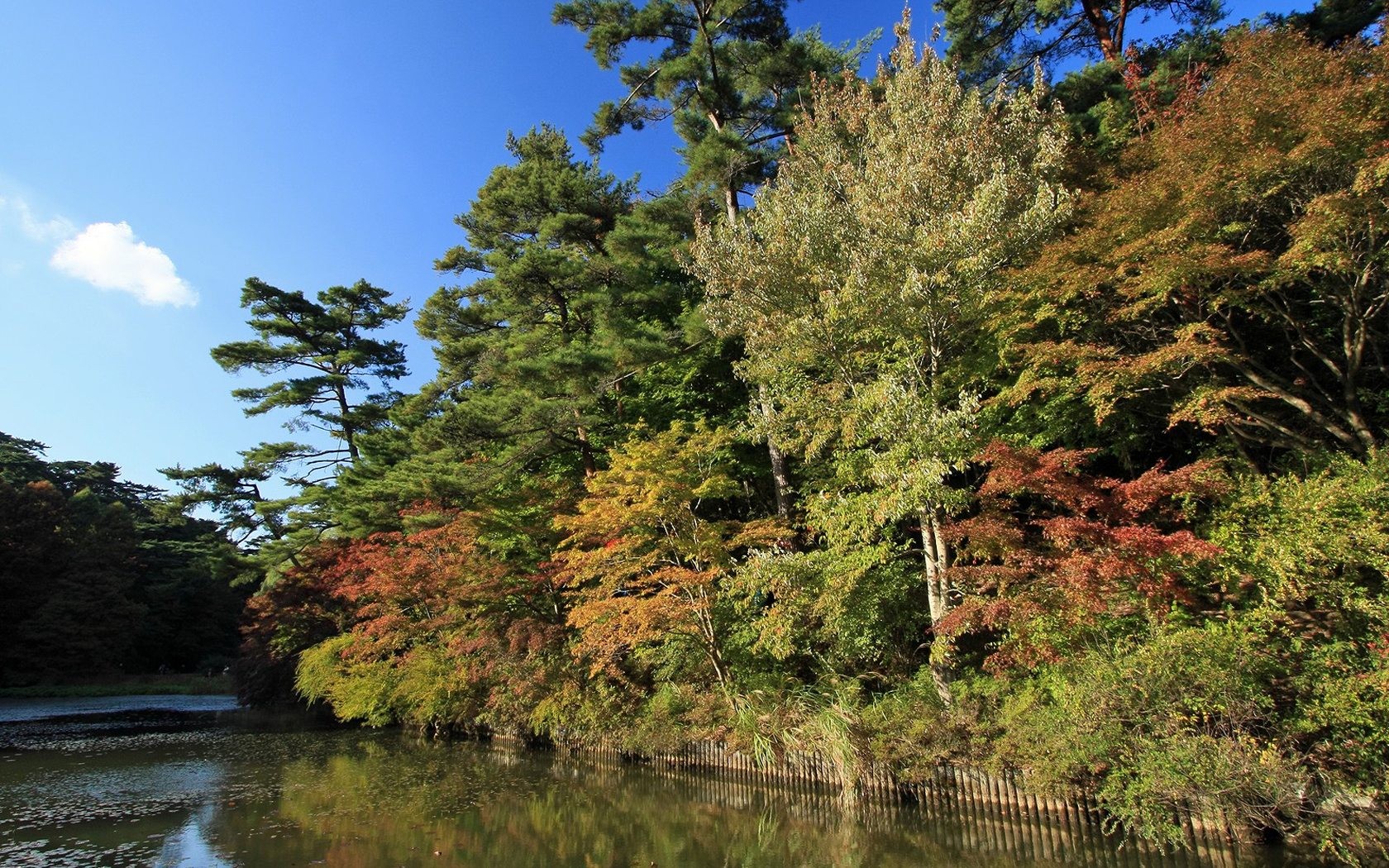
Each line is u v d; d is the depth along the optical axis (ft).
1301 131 31.42
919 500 36.27
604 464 71.67
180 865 31.42
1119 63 56.90
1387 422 38.19
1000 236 35.58
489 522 62.64
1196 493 31.22
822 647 49.11
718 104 68.49
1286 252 33.42
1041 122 43.45
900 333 39.17
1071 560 30.17
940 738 35.29
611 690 54.19
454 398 82.38
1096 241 36.65
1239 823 26.02
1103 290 39.45
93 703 126.72
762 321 41.32
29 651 144.25
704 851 32.40
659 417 70.59
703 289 71.82
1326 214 29.84
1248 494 31.22
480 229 77.82
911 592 47.03
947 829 33.32
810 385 43.73
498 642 59.31
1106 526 30.58
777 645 41.39
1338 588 27.30
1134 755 28.17
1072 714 29.63
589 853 32.68
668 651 52.24
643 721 50.83
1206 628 29.73
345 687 79.61
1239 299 35.47
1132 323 39.73
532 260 64.34
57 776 52.90
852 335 39.88
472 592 60.34
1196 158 34.88
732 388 68.18
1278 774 25.50
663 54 71.72
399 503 75.10
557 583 59.98
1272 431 39.06
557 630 57.88
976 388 44.83
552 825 37.42
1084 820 29.84
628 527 50.72
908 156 39.60
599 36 68.39
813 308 41.01
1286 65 33.94
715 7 65.87
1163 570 29.99
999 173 37.63
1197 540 29.17
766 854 31.50
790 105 68.44
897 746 36.32
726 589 48.37
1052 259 36.65
